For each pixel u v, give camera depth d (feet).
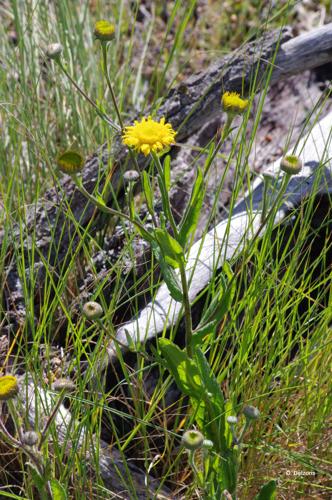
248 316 1.92
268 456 1.97
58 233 2.30
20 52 2.71
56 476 1.92
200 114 2.42
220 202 2.66
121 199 2.37
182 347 2.11
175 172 2.66
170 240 1.59
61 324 2.09
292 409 2.03
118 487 1.95
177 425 2.07
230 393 1.90
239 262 2.10
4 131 2.63
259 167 2.81
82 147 2.67
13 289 2.23
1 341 2.13
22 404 1.95
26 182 2.52
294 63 2.45
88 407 1.85
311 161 2.33
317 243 2.29
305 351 1.98
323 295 2.04
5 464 2.00
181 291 1.65
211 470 1.74
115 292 1.99
